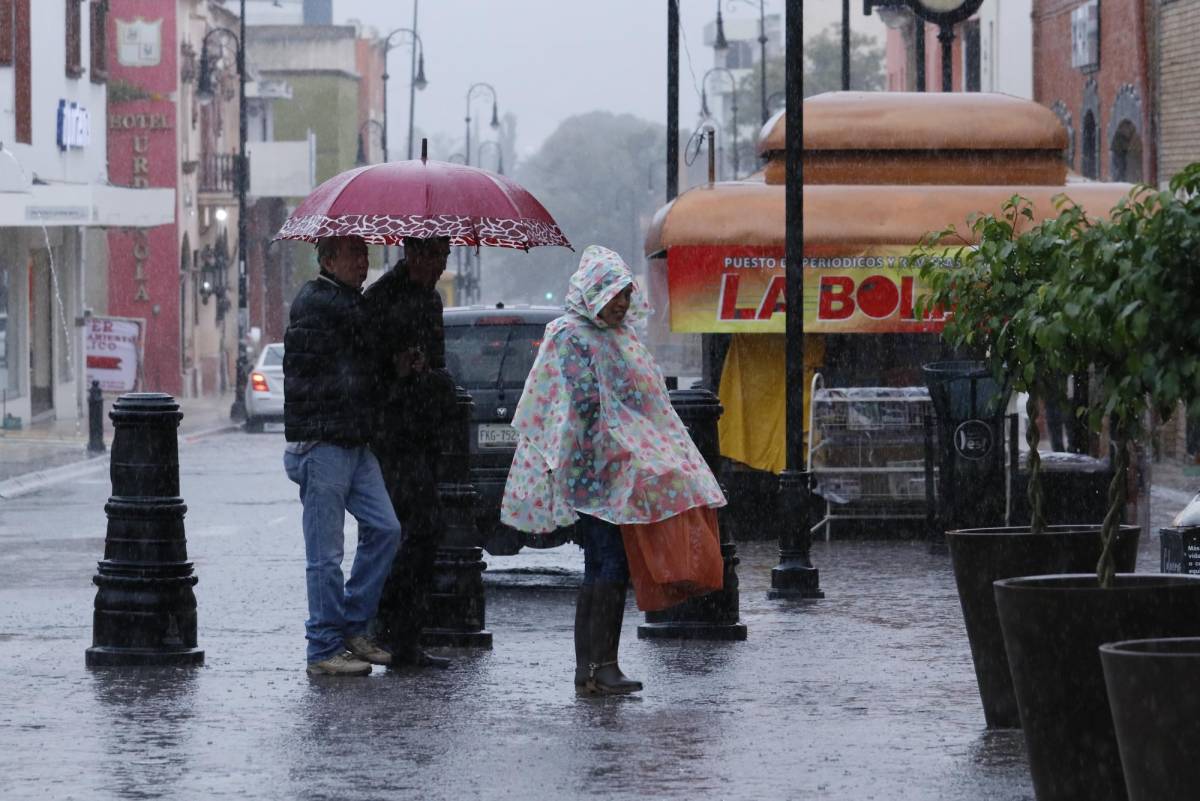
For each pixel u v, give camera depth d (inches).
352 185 927.7
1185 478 2222.0
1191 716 513.0
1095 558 765.3
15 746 756.6
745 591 1323.8
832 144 1817.2
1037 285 740.7
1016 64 3666.3
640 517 851.4
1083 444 1766.7
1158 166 2677.2
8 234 3585.1
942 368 1578.5
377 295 925.2
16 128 3567.9
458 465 1031.0
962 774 706.8
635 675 936.3
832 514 1733.5
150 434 951.6
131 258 5157.5
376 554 919.7
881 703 858.1
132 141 5147.6
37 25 3676.2
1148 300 552.4
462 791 681.6
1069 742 644.7
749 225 1775.3
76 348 4015.8
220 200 5556.1
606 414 858.1
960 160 1833.2
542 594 1321.4
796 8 1296.8
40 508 2079.2
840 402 1720.0
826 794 675.4
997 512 1566.2
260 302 6727.4
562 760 732.0
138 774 706.8
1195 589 641.6
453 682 911.0
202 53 4739.2
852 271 1782.7
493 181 952.3
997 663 784.3
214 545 1641.2
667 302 1824.6
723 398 1807.3
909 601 1258.6
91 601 1264.8
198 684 900.6
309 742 765.9
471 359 1423.5
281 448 3225.9
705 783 692.7
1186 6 2561.5
